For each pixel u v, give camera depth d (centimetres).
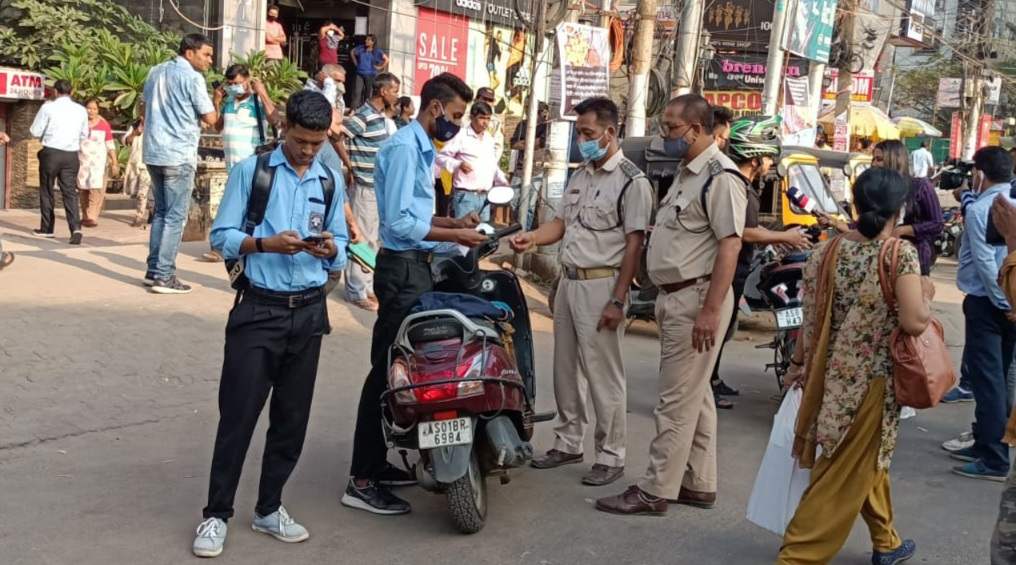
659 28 1536
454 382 451
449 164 925
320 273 449
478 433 475
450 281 516
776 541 488
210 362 704
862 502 424
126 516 471
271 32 1817
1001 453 595
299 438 462
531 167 1130
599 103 532
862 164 1210
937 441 675
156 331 737
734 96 2277
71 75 1448
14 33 1538
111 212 1372
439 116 489
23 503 477
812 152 1144
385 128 858
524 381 547
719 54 2292
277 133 920
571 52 1017
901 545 466
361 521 489
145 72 1502
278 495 461
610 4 1162
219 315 792
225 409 440
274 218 437
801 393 451
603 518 507
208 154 1198
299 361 452
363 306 875
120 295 812
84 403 611
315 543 460
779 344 748
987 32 2592
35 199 1368
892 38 2553
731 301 504
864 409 421
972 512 542
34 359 659
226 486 441
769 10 2262
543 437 638
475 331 473
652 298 891
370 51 1695
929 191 691
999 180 586
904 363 411
